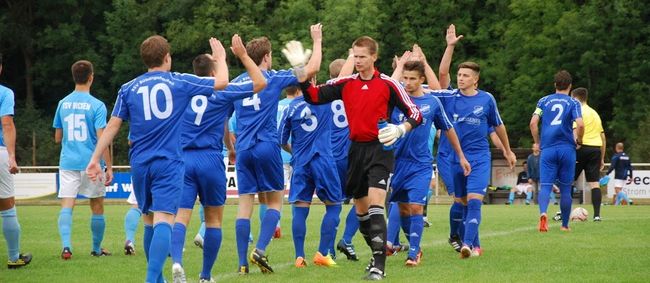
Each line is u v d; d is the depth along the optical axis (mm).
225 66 19109
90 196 27797
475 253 26625
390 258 26531
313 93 20922
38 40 119125
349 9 106938
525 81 104750
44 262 25891
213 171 20984
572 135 35406
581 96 42000
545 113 35750
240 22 110750
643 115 100250
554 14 105375
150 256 18562
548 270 22828
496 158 74375
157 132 18672
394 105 21016
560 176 35688
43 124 114562
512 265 23969
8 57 125500
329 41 106625
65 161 27609
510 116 106875
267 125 23031
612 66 105312
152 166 18641
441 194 77500
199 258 26875
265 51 23047
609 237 32219
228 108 21094
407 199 24938
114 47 117312
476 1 115188
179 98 18797
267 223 22828
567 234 33719
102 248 28406
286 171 40906
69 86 124625
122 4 116312
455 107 26781
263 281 21141
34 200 71750
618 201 65812
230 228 38719
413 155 24375
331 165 24484
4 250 29469
